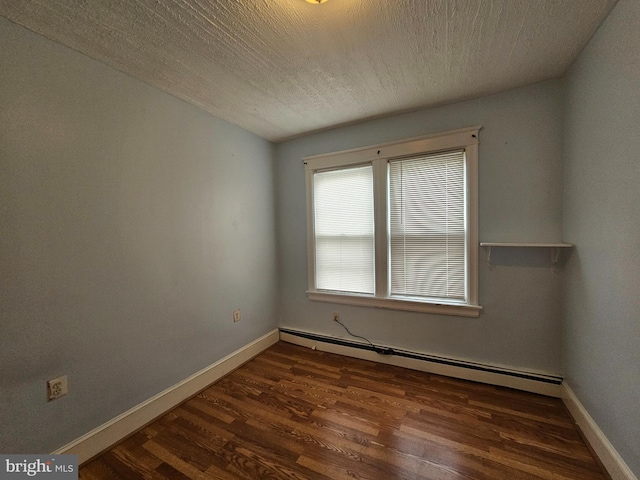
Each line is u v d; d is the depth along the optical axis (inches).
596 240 56.7
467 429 65.3
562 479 51.6
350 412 72.8
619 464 48.1
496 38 57.2
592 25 53.6
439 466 55.1
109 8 46.9
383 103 86.5
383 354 100.7
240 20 51.0
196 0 46.0
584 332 62.3
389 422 68.5
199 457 58.9
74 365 57.1
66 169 56.0
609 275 52.0
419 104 87.7
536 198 77.5
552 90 74.5
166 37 55.1
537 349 79.4
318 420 69.9
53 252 54.1
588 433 59.1
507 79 73.9
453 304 88.0
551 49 61.2
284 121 99.2
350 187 107.0
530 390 79.6
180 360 79.7
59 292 54.9
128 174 67.2
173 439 64.3
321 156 110.3
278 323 124.8
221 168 95.3
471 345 87.7
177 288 79.4
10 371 48.8
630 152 45.3
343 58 63.6
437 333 92.5
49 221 53.5
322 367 99.0
